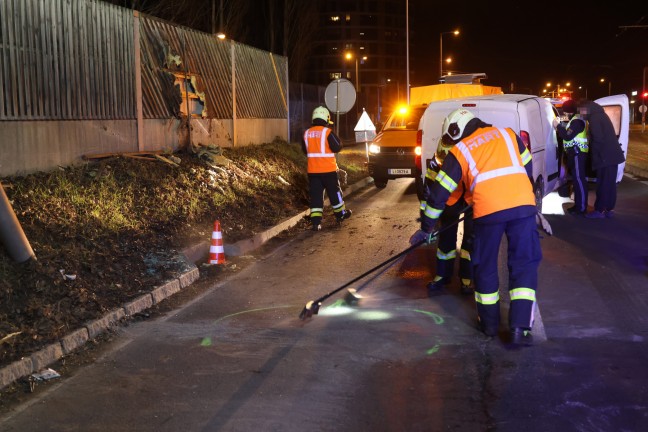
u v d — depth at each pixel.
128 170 9.45
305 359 4.87
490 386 4.30
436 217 5.45
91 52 9.30
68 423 3.91
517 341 5.03
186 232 8.66
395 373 4.56
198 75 12.87
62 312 5.58
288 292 6.81
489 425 3.76
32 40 8.09
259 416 3.94
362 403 4.09
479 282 5.24
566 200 12.87
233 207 10.46
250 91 15.79
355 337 5.33
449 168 5.26
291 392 4.28
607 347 4.96
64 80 8.71
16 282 5.73
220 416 3.96
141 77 10.73
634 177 17.41
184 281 7.12
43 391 4.40
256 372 4.64
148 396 4.28
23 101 7.96
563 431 3.67
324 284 7.09
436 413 3.93
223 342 5.30
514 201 5.05
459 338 5.24
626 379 4.36
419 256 8.33
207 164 11.77
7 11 7.67
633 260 7.75
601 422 3.77
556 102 18.48
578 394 4.14
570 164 10.78
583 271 7.29
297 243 9.44
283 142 17.78
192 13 30.16
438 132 10.93
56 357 4.96
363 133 16.77
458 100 10.73
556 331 5.36
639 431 3.65
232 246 8.59
